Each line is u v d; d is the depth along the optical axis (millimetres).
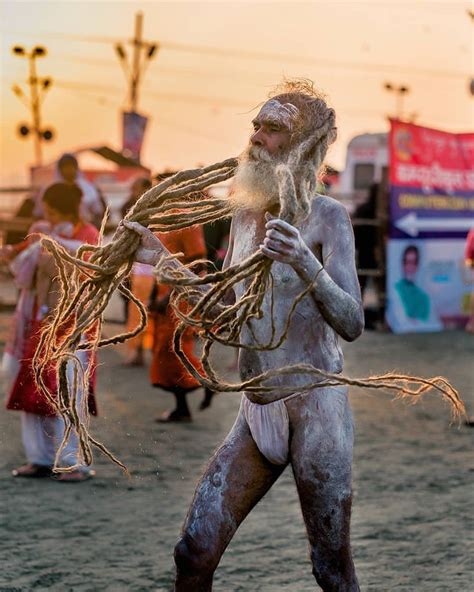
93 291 3963
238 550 5988
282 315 3941
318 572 3982
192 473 7770
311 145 3873
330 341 3990
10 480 7496
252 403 4023
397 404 10867
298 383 3947
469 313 19281
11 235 15422
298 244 3549
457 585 5410
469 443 8945
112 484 7410
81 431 3912
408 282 18438
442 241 18875
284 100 3947
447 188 18906
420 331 18500
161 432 9211
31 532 6266
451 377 12742
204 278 3596
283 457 3990
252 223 4035
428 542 6129
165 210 4004
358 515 6680
